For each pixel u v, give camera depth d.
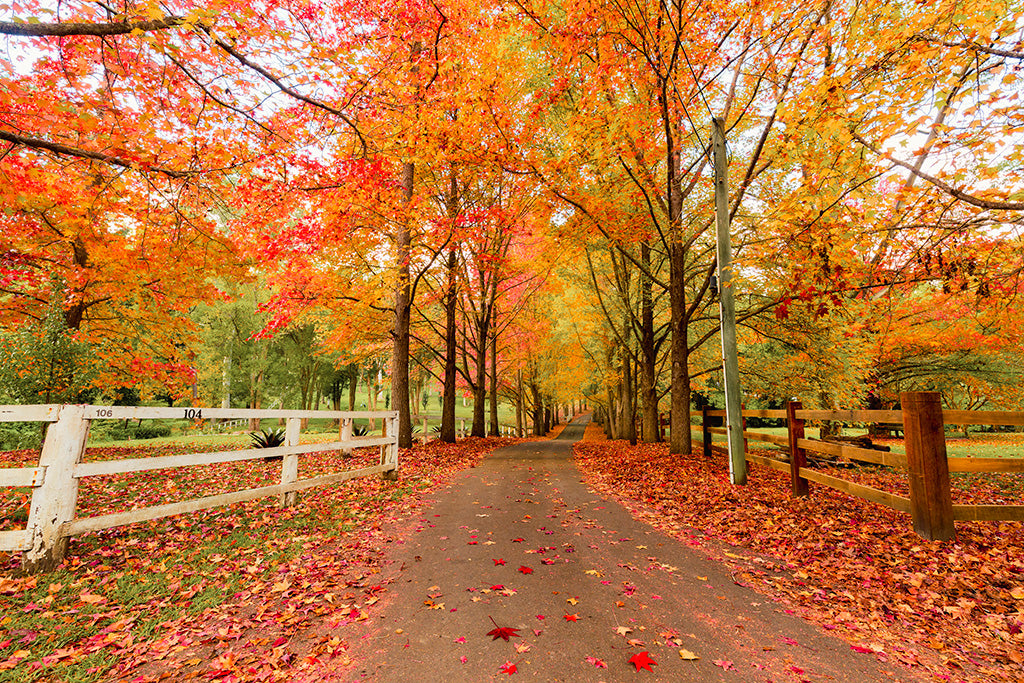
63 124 6.00
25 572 3.43
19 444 12.55
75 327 12.21
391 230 11.95
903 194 6.29
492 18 9.26
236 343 28.69
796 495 6.57
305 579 3.72
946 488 4.30
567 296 21.31
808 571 3.94
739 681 2.36
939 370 14.54
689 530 5.26
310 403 36.22
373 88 7.29
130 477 7.65
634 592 3.53
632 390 19.38
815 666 2.52
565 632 2.88
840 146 5.91
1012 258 7.05
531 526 5.41
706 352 15.81
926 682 2.37
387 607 3.24
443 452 12.82
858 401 12.30
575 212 10.01
